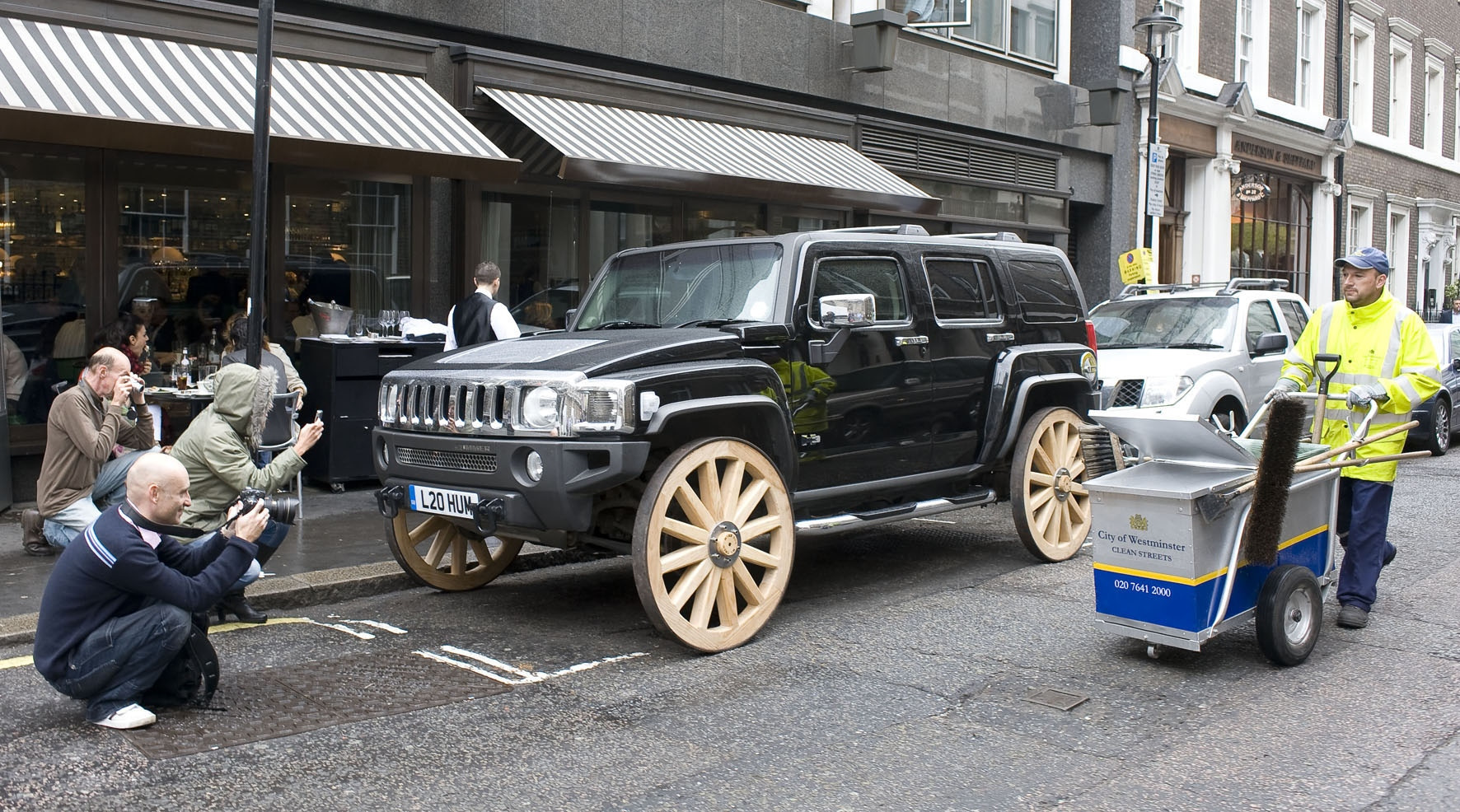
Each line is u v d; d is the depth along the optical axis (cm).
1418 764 396
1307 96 2472
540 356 548
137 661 428
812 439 603
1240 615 497
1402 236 2908
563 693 481
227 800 370
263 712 452
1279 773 389
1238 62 2202
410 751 414
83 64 773
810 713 454
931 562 742
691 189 1045
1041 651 535
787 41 1312
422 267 1015
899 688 484
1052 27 1764
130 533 423
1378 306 553
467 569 673
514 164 905
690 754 411
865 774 392
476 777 391
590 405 508
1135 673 501
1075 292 788
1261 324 1052
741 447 548
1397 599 623
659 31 1175
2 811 359
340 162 819
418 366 590
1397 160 2852
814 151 1284
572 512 514
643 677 502
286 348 942
